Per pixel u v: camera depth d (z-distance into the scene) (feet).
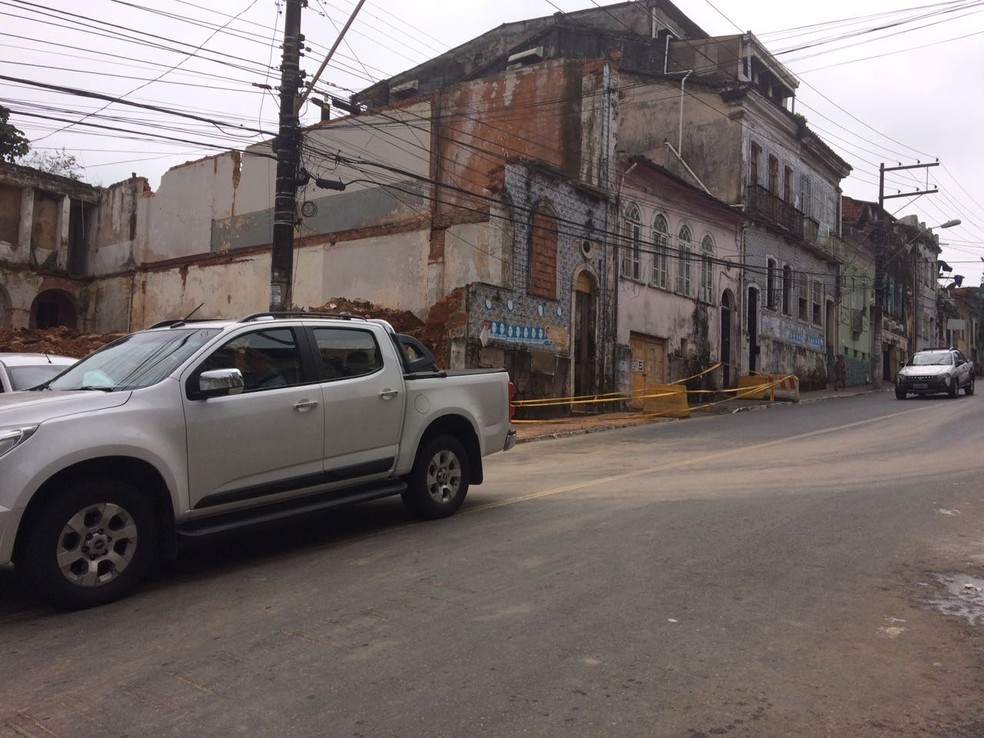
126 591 17.12
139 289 96.53
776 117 106.83
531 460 41.24
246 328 19.93
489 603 16.46
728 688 12.48
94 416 16.72
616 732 11.07
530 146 76.59
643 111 106.73
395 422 22.91
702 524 23.72
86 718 11.55
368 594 17.13
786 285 112.06
